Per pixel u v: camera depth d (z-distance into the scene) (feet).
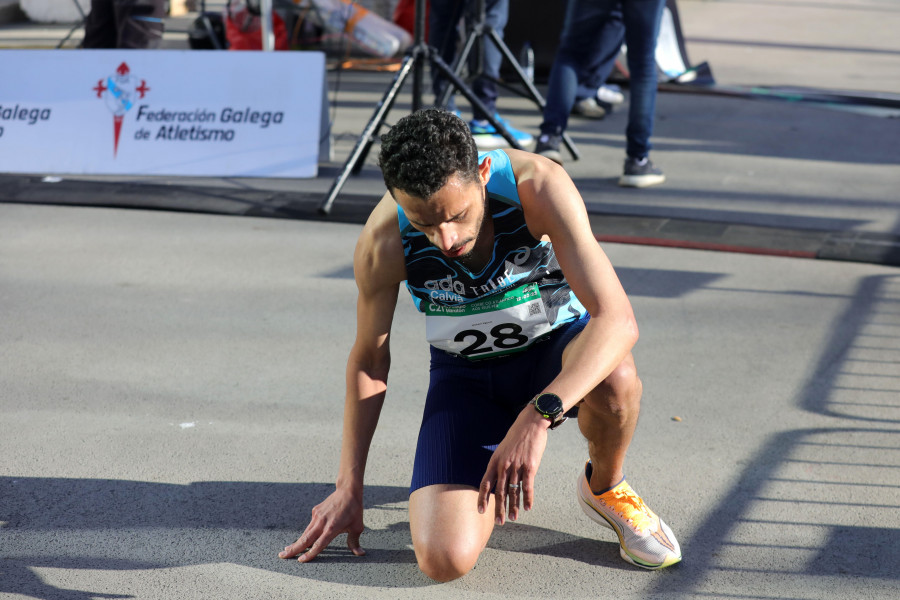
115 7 64.85
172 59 58.59
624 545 22.62
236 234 47.26
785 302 38.83
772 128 70.85
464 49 55.93
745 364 33.27
